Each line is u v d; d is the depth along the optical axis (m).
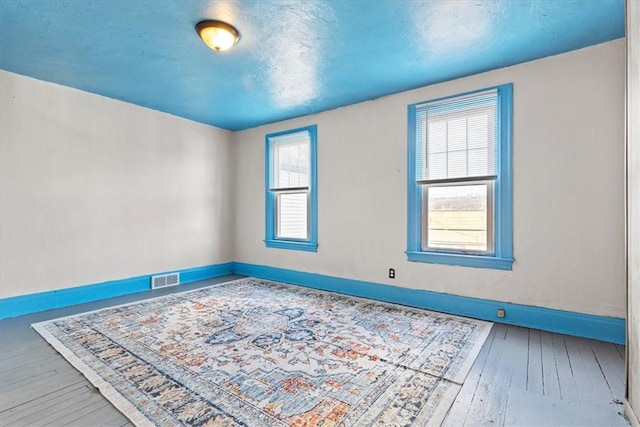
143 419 1.61
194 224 4.75
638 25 1.47
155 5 2.10
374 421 1.60
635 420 1.50
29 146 3.26
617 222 2.49
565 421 1.58
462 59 2.82
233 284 4.50
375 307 3.43
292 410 1.68
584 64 2.61
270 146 4.86
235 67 3.01
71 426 1.56
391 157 3.64
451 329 2.79
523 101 2.86
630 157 1.59
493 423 1.58
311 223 4.35
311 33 2.43
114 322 2.96
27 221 3.26
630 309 1.59
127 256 4.02
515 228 2.90
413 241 3.48
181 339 2.58
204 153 4.87
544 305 2.78
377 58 2.82
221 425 1.57
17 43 2.58
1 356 2.29
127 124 4.00
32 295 3.27
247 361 2.21
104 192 3.81
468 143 3.16
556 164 2.72
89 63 2.93
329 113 4.18
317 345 2.47
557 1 2.05
